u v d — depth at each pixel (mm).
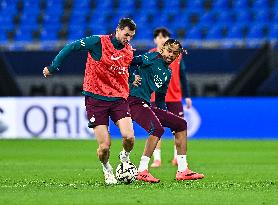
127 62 35344
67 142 75625
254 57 80312
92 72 35281
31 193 32469
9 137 81062
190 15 102625
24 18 104875
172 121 39219
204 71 80500
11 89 81938
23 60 81750
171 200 29812
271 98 80812
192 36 100188
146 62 38594
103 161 36312
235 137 81250
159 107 41906
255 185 36719
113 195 31500
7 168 48844
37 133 80688
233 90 80750
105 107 35438
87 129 79812
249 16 101500
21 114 80812
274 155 61094
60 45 100188
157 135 38188
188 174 39406
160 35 49281
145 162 38281
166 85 40750
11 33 103188
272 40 96062
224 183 37812
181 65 51812
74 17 104375
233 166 50594
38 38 102500
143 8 104250
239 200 30000
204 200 29922
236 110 80938
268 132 81125
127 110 35781
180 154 39531
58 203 28844
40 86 81688
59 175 43281
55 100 80125
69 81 81438
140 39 100000
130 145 35750
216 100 80875
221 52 80312
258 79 80312
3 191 33438
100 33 102000
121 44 35031
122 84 35594
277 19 100688
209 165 51625
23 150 66500
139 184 36594
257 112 80938
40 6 106188
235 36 99375
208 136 81375
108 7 105062
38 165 51375
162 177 42219
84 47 34781
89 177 41812
